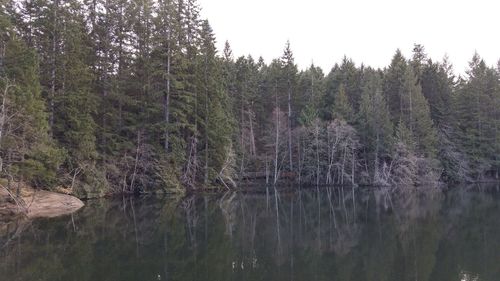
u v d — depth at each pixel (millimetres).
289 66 56344
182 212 27250
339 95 54750
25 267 13516
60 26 31734
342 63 70062
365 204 32719
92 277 12555
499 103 57938
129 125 38375
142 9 39562
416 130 53750
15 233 19109
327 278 12773
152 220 23578
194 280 12391
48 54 31484
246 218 25047
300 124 56031
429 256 15523
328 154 51844
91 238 18250
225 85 51406
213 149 43125
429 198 37000
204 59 43469
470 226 21719
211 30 45250
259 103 59625
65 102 31281
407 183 51000
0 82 23953
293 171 53500
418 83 59281
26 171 24641
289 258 15242
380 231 20656
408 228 21375
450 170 54469
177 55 39312
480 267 13977
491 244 17391
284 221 23984
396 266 14156
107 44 37281
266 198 37375
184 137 42031
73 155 31078
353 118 54000
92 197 33594
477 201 33656
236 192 43344
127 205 30250
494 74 61469
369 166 53125
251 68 62406
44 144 26391
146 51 39844
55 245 16812
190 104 41562
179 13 41594
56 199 27516
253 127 58125
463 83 61406
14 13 32094
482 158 55250
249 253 15961
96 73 37156
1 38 26734
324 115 58000
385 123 51812
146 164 37781
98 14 37688
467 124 57375
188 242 17859
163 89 39750
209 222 23266
